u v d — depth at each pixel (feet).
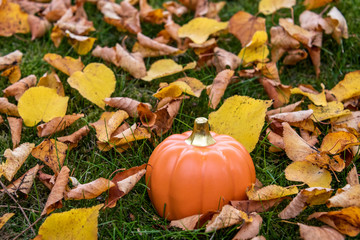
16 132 2.07
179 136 1.86
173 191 1.74
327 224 1.76
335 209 1.85
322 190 1.76
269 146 2.12
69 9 2.70
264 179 1.98
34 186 1.85
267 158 2.08
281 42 2.47
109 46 2.64
